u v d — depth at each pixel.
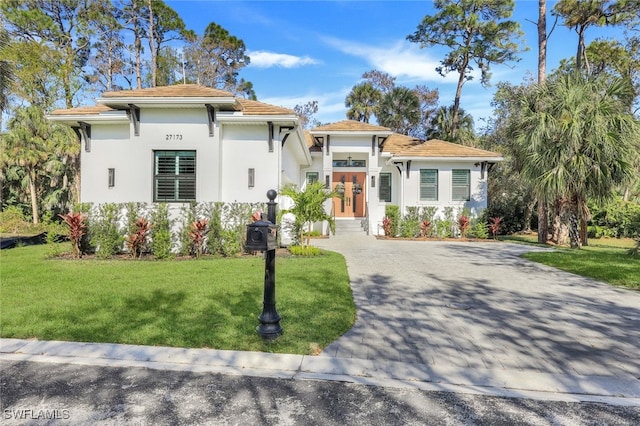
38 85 24.88
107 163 12.29
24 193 25.78
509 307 6.23
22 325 4.89
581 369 3.94
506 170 23.02
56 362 3.98
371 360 4.09
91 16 27.95
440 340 4.71
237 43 36.81
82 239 10.85
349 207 20.73
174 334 4.65
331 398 3.33
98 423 2.90
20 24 24.83
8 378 3.63
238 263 9.65
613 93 13.63
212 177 11.94
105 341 4.47
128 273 8.22
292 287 7.08
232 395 3.36
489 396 3.40
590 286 7.90
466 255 12.48
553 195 13.94
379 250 13.51
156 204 11.44
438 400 3.32
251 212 11.49
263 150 12.34
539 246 15.55
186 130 11.94
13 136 21.75
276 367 3.92
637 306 6.34
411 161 19.05
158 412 3.07
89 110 12.79
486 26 26.14
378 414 3.07
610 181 13.23
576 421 3.00
